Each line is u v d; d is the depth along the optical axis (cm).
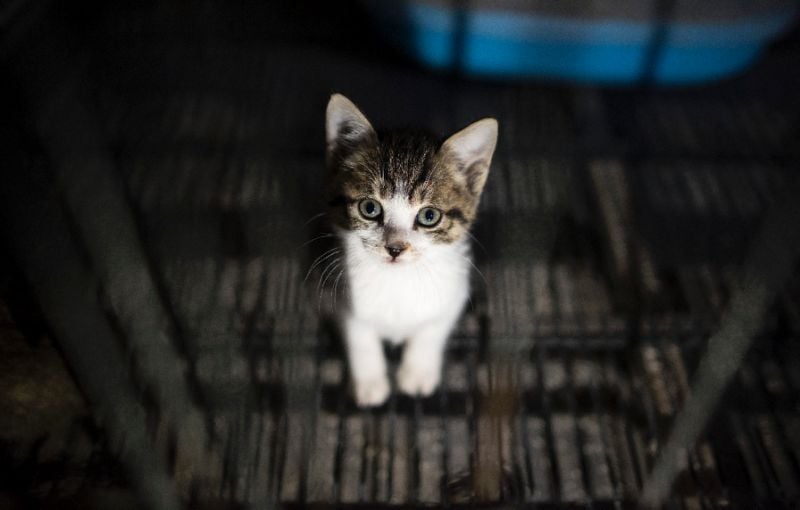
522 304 59
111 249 52
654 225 65
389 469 52
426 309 52
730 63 75
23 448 49
